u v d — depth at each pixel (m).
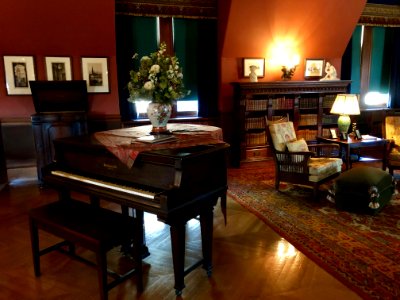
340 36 6.55
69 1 4.62
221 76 6.13
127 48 5.54
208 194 2.44
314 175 4.17
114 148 2.44
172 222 2.16
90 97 5.41
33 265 2.79
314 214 3.81
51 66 5.12
